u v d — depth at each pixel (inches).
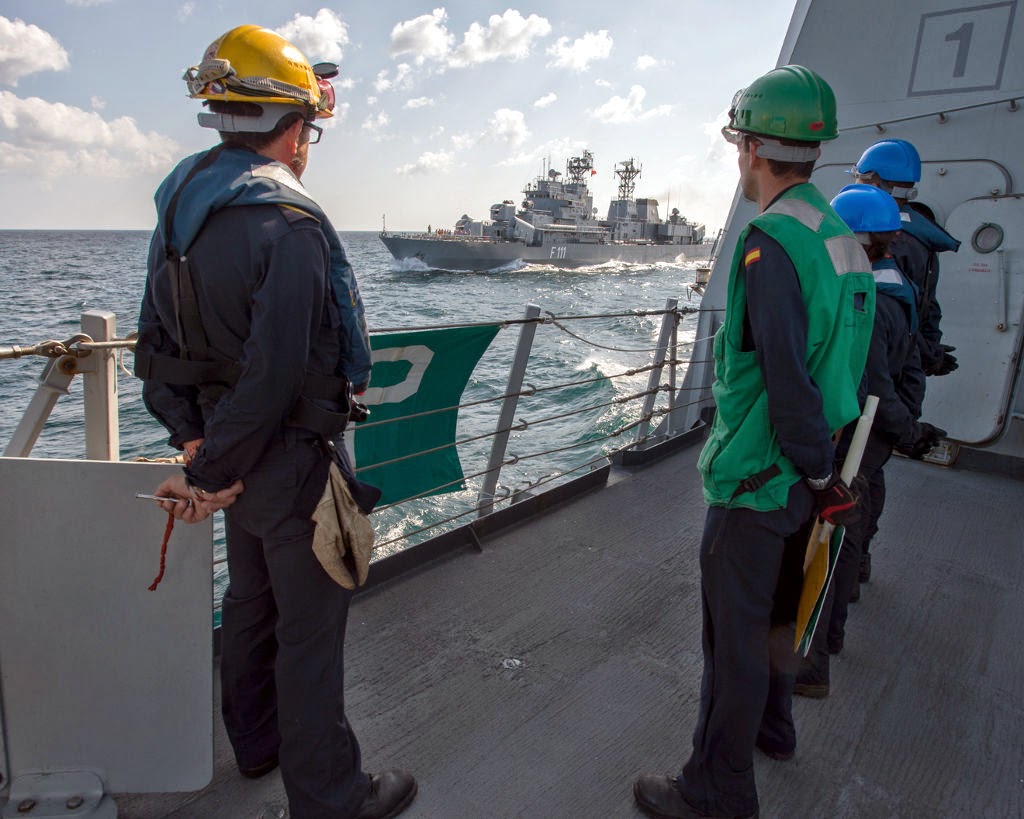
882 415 89.5
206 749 68.7
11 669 65.2
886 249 91.0
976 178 181.6
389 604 117.1
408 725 88.4
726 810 70.3
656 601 120.6
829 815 77.0
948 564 139.2
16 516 61.8
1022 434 184.4
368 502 62.7
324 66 62.8
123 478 61.6
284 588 60.4
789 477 62.6
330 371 58.8
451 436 136.8
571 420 471.5
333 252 55.9
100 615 64.7
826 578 63.7
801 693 97.5
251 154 55.4
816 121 60.3
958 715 95.2
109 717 67.2
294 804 65.4
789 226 58.9
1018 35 172.9
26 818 66.4
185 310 54.7
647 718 91.4
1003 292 179.2
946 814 77.9
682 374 543.8
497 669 100.7
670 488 172.2
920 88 186.7
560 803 76.8
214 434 52.3
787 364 56.9
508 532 145.9
